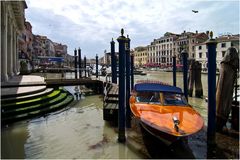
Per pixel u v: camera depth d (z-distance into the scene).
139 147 7.50
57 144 7.68
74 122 10.41
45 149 7.25
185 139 7.48
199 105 14.61
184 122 6.84
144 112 7.57
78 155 6.86
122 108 7.92
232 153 6.90
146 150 7.29
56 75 36.81
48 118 10.77
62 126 9.70
